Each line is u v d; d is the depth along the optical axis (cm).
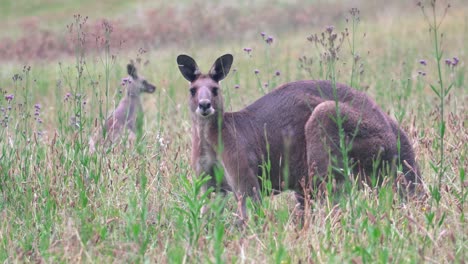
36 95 2759
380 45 3784
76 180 1415
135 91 2345
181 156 1603
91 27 3856
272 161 1402
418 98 2178
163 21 5291
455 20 4722
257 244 1148
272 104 1416
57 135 1669
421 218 1211
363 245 1095
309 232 1158
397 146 1359
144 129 2083
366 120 1364
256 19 5350
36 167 1470
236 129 1375
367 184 1371
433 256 1084
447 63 1880
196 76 1423
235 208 1370
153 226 1253
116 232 1223
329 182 1236
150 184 1409
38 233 1257
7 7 7369
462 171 1231
